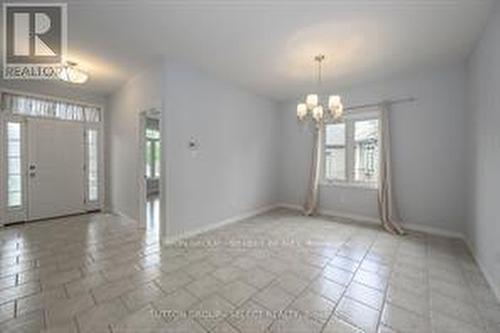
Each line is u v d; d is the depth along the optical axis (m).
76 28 2.56
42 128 4.52
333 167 4.96
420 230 3.87
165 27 2.54
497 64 2.19
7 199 4.15
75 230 3.89
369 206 4.41
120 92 4.69
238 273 2.49
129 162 4.44
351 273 2.50
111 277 2.39
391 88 4.11
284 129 5.56
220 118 4.11
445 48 3.01
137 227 4.05
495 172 2.26
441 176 3.68
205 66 3.56
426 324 1.75
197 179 3.71
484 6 2.18
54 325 1.71
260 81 4.20
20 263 2.68
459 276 2.45
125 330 1.67
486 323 1.76
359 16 2.34
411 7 2.21
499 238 2.13
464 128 3.47
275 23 2.47
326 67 3.58
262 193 5.13
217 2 2.15
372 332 1.67
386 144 4.05
